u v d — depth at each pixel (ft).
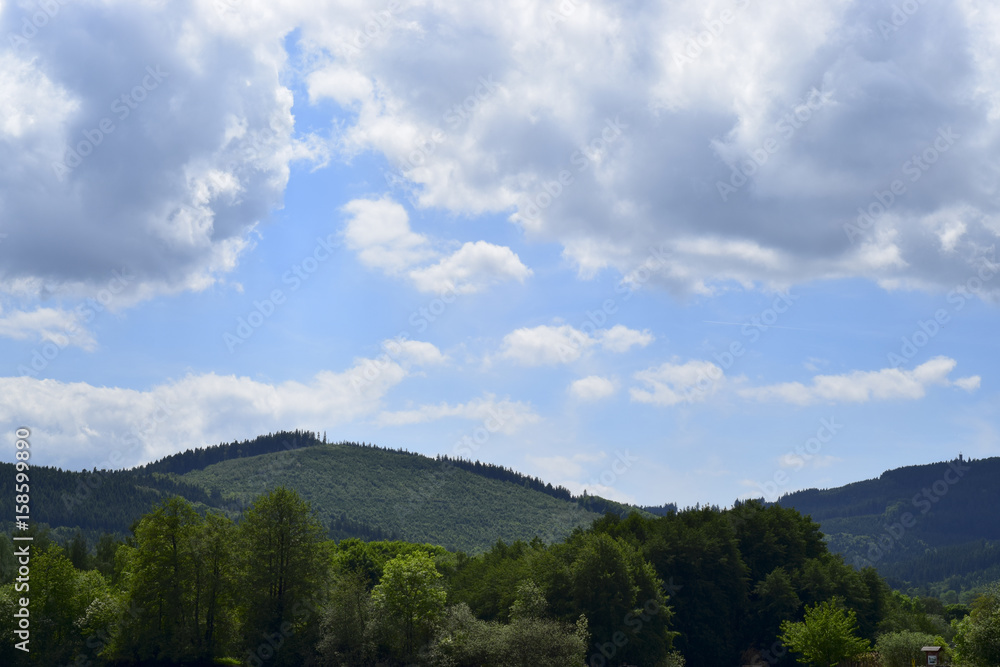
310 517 290.76
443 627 255.50
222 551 283.38
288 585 279.08
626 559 281.74
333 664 256.52
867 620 313.12
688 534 316.81
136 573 277.03
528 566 301.63
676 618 301.63
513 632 238.68
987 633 189.67
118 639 269.44
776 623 302.04
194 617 277.44
